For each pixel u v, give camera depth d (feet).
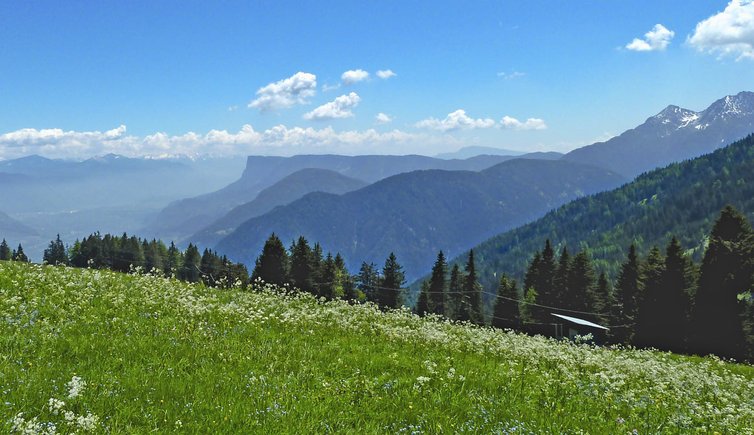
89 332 39.34
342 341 48.60
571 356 58.34
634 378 51.06
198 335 42.57
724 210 295.89
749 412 40.52
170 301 56.44
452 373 39.32
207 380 31.58
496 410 32.83
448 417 30.30
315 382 34.24
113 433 22.75
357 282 474.49
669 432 32.76
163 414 25.79
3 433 20.45
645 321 295.07
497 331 80.64
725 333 256.32
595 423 32.91
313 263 409.90
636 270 361.51
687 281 290.35
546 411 34.06
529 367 47.83
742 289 257.34
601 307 386.32
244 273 447.83
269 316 53.93
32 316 40.63
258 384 31.63
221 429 24.99
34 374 28.17
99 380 28.94
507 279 415.64
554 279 406.82
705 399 46.44
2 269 60.23
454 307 449.48
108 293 54.70
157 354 35.91
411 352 48.19
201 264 598.34
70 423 22.77
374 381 35.99
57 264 77.92
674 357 96.07
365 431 26.96
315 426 26.53
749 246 262.26
